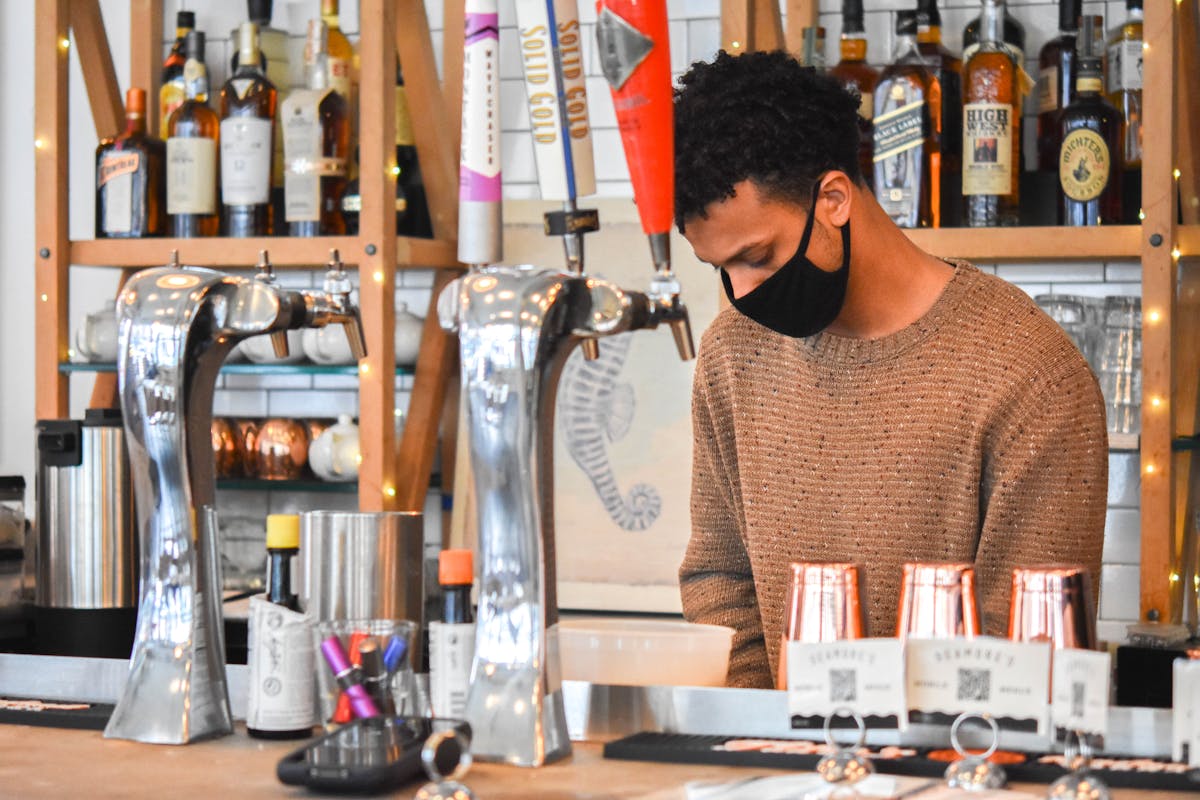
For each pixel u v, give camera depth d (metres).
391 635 1.67
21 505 2.77
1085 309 3.59
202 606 1.87
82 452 2.62
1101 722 1.43
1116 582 3.86
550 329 1.71
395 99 3.81
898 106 3.52
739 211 2.11
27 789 1.58
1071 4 3.62
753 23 3.73
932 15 3.67
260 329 1.87
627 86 1.69
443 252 4.04
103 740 1.85
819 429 2.39
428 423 4.01
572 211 1.73
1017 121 3.59
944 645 1.51
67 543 2.62
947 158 3.61
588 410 4.21
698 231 2.15
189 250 3.94
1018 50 3.72
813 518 2.40
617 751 1.72
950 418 2.26
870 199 2.28
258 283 1.90
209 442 1.94
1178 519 3.58
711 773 1.63
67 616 2.61
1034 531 2.18
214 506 1.93
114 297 4.46
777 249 2.14
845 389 2.37
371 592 1.92
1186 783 1.50
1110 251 3.41
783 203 2.12
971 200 3.54
